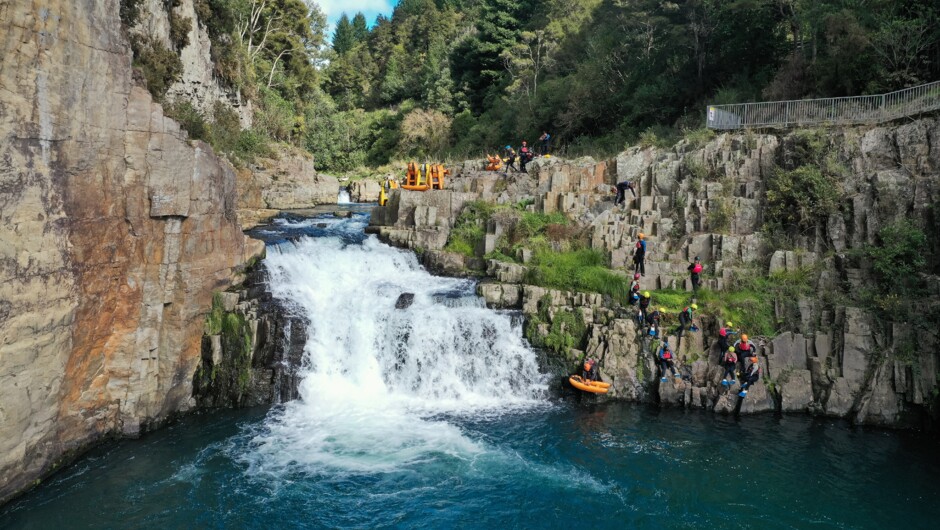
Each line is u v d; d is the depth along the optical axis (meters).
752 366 20.27
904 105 25.22
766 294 22.73
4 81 12.52
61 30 14.09
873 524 14.35
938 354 19.39
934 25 27.61
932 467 17.03
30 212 13.28
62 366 14.60
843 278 22.34
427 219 29.44
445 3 109.94
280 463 16.27
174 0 33.72
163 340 18.64
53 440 15.00
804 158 25.66
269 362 20.44
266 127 49.91
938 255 21.17
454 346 22.02
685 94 41.44
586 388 20.81
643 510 14.70
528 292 23.61
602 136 47.00
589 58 53.66
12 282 12.77
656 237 26.81
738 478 16.27
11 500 13.77
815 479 16.28
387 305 22.89
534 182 32.75
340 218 35.91
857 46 28.89
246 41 57.38
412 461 16.61
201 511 14.04
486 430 18.72
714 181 27.80
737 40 38.62
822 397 20.52
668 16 44.56
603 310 22.73
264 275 22.81
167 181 17.94
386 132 74.94
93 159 15.51
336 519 13.96
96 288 15.85
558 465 16.67
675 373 21.09
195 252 19.50
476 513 14.38
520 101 57.66
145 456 16.38
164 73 28.12
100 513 13.73
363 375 21.36
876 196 22.80
